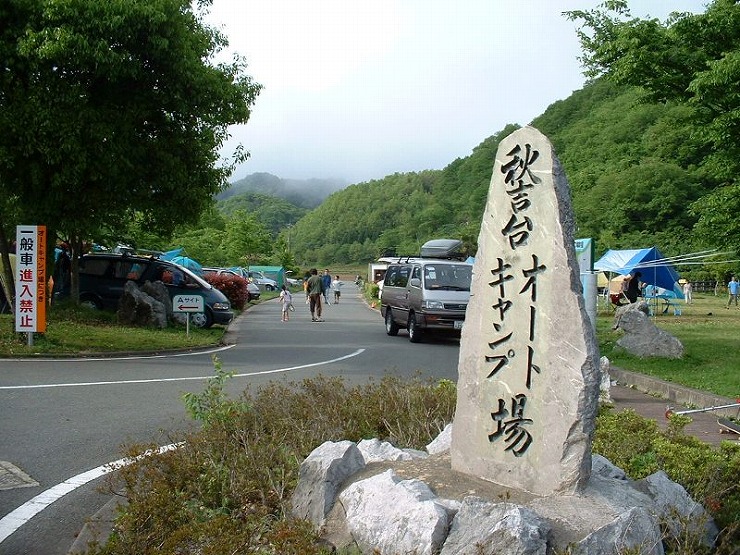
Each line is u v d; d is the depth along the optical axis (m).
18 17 13.50
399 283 20.69
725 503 4.84
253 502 5.02
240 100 16.66
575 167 66.12
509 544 3.61
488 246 4.92
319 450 4.91
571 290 4.48
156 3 13.88
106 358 13.98
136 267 21.08
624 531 3.81
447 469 4.90
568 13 14.27
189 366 13.16
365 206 136.00
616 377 12.80
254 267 67.62
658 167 54.84
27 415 8.73
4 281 16.00
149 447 5.77
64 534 5.29
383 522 4.10
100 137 14.12
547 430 4.46
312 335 20.91
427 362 14.63
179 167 16.06
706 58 12.97
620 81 13.85
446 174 106.62
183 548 4.21
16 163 14.16
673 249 50.22
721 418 8.61
